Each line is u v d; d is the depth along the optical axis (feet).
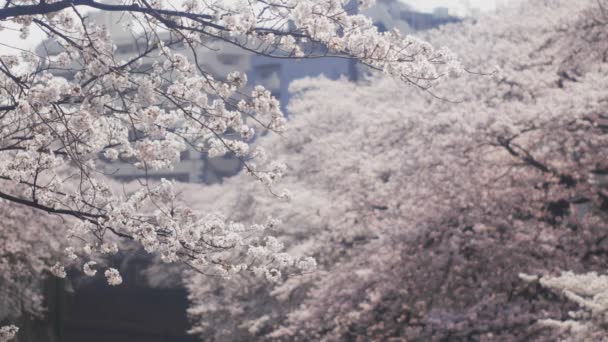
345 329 63.62
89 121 18.21
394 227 58.18
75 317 160.56
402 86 89.51
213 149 22.74
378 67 20.56
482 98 62.59
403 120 66.13
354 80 172.04
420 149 60.95
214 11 19.70
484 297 52.29
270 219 24.62
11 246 73.72
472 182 55.98
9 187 68.85
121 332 155.53
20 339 83.05
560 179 54.85
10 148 20.40
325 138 94.73
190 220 22.08
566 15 64.49
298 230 82.28
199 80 21.21
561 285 33.06
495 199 55.11
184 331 149.69
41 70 19.74
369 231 70.95
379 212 68.64
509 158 57.11
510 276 52.80
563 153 54.34
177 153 22.26
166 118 21.98
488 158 57.57
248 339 93.20
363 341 61.16
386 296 56.85
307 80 120.67
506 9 80.18
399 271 56.03
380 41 19.79
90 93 19.06
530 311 51.08
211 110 21.50
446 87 65.05
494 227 53.78
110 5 19.22
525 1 79.30
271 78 194.18
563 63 64.08
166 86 21.15
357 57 20.06
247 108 21.63
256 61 195.42
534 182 54.54
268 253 24.06
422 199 57.67
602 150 52.60
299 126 110.11
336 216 72.74
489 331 50.62
